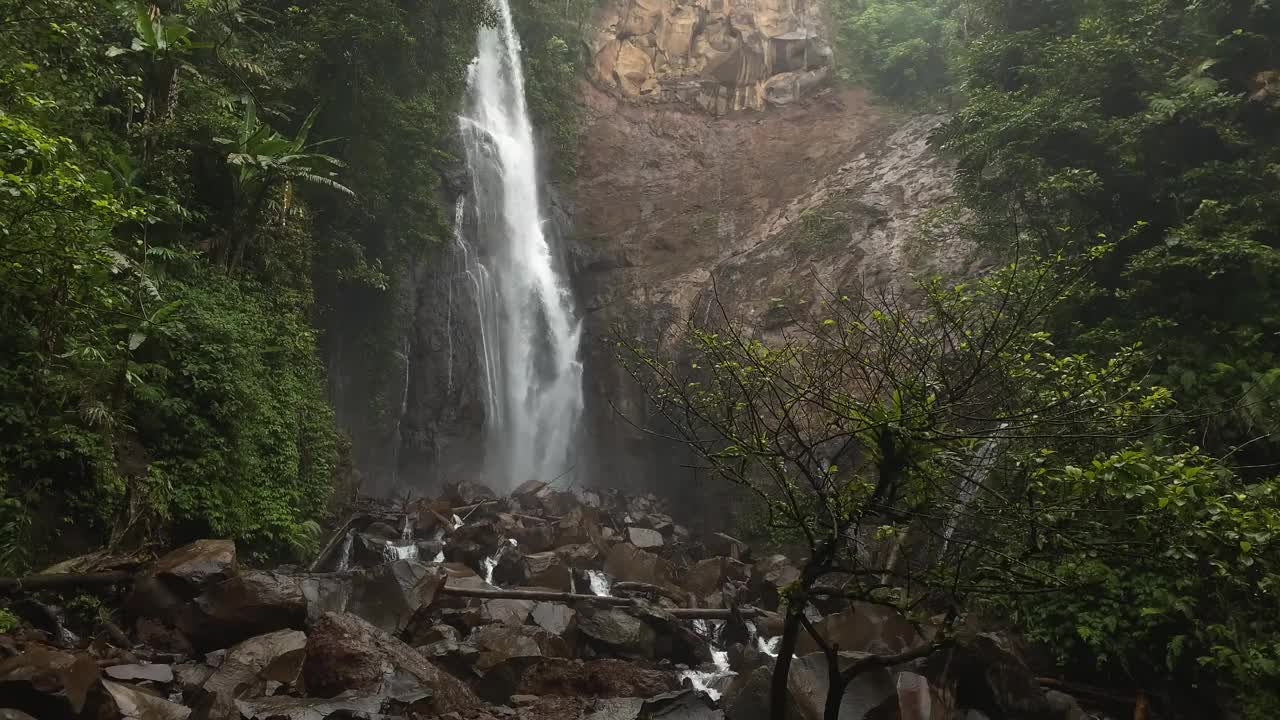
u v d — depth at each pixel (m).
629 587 16.05
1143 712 10.31
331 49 19.20
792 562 17.31
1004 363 5.70
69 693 6.40
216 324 12.64
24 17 10.88
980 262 23.20
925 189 28.00
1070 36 16.67
